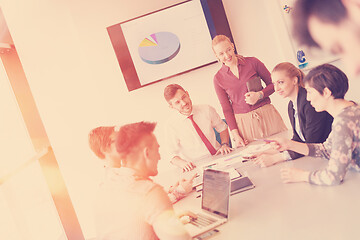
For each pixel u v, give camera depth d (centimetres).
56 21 334
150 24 332
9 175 163
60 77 337
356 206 106
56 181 198
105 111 339
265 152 198
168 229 99
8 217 255
